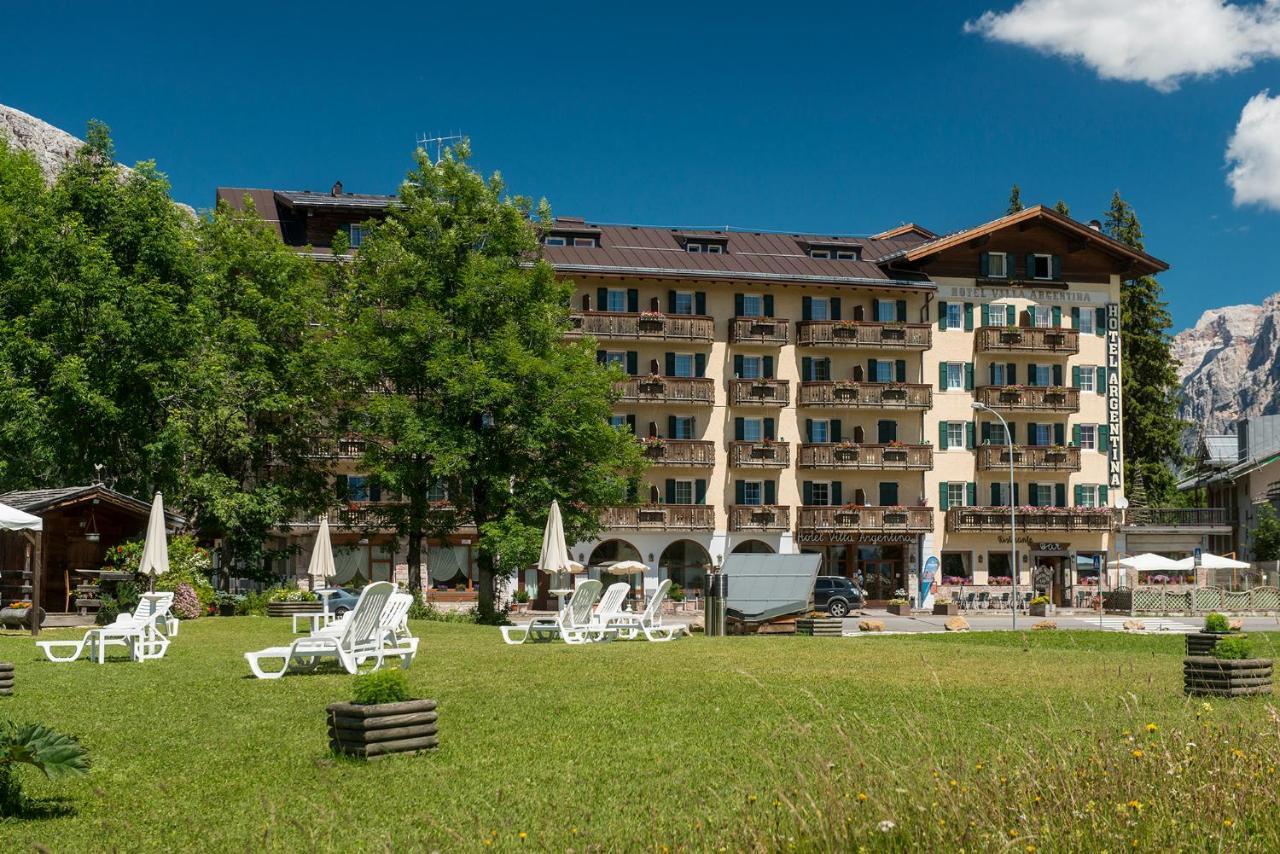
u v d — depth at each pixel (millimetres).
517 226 44938
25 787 9875
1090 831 7234
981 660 20266
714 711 13633
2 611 27891
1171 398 84938
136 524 36625
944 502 69750
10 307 41062
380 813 9070
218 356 42000
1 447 40188
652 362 66375
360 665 18688
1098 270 72312
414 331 42875
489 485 43344
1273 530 77188
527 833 8391
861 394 68000
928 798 7801
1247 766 8469
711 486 67312
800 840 7332
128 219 42094
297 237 63562
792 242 73188
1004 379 70812
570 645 23766
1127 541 71625
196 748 11586
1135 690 15789
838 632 33750
